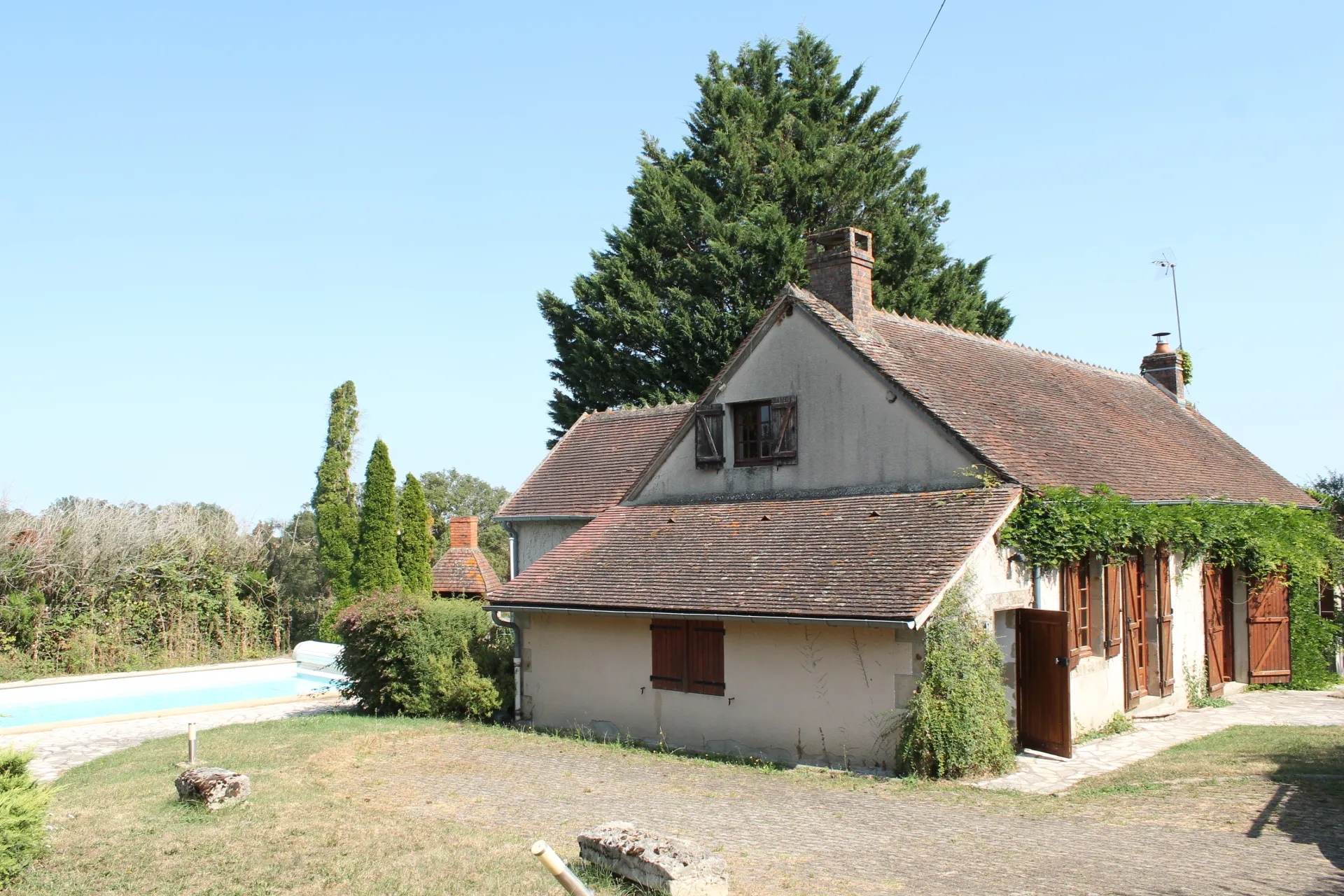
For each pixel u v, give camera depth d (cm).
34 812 931
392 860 941
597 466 2520
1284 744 1449
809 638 1524
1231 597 2094
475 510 5991
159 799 1235
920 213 4044
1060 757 1447
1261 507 2089
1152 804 1139
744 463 1961
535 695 1955
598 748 1661
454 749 1645
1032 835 1023
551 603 1858
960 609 1392
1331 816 1043
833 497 1786
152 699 2636
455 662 2073
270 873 905
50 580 2891
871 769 1435
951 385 1839
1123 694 1705
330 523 3528
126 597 3039
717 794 1276
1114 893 811
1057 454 1767
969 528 1473
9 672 2727
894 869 905
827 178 3675
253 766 1469
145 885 878
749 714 1596
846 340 1788
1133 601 1758
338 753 1577
